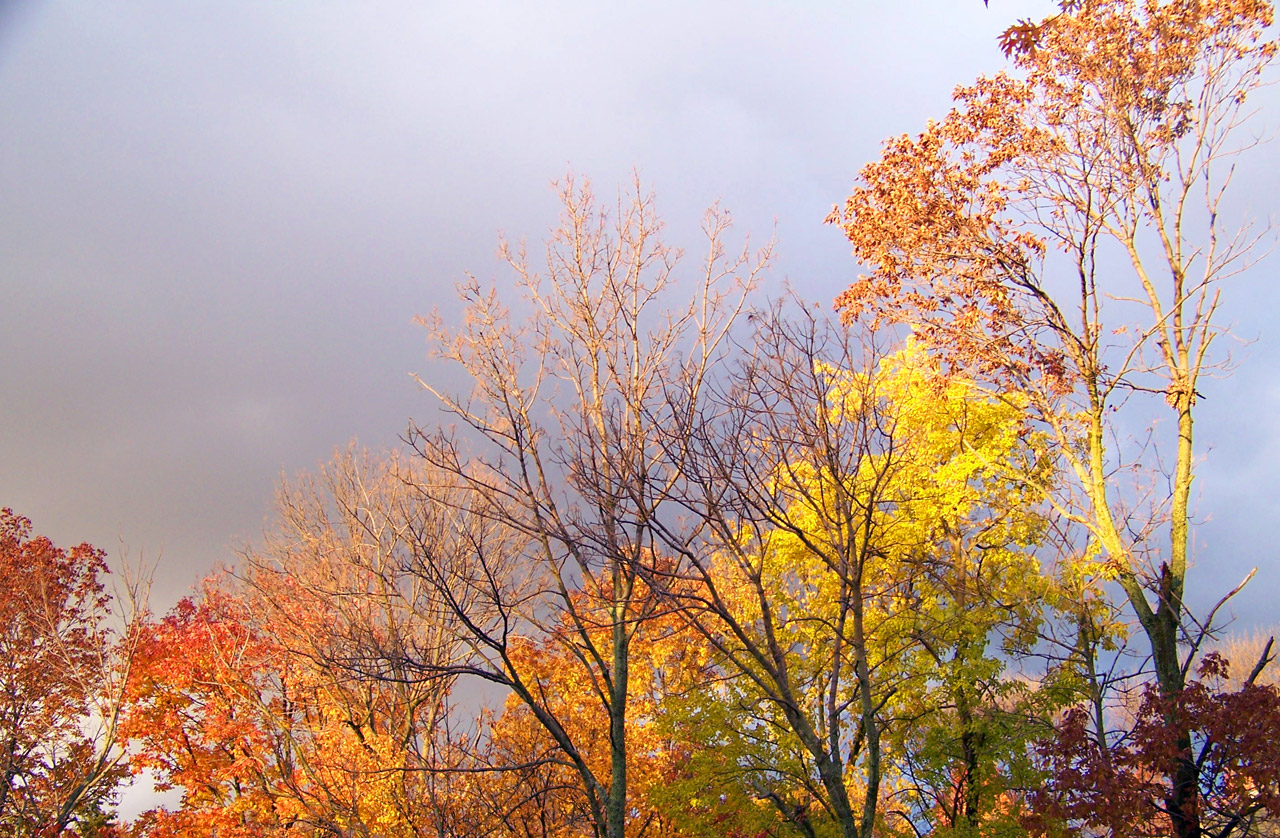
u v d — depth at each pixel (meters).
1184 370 14.59
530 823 16.69
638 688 19.02
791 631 15.09
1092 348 15.47
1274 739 10.87
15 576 22.86
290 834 18.30
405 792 15.98
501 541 16.80
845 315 16.86
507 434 14.11
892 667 14.33
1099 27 15.01
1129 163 15.04
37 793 20.78
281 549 21.42
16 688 21.70
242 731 19.30
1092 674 15.05
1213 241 14.49
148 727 20.75
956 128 16.30
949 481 15.45
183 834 19.58
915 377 16.86
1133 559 14.45
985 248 16.05
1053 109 15.59
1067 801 12.07
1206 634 13.50
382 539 20.62
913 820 15.54
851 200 17.06
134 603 21.86
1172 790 11.99
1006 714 14.91
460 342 14.73
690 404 12.52
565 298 15.69
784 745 13.98
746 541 13.45
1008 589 15.78
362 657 14.38
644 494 12.87
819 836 14.20
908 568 15.15
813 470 14.09
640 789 17.28
